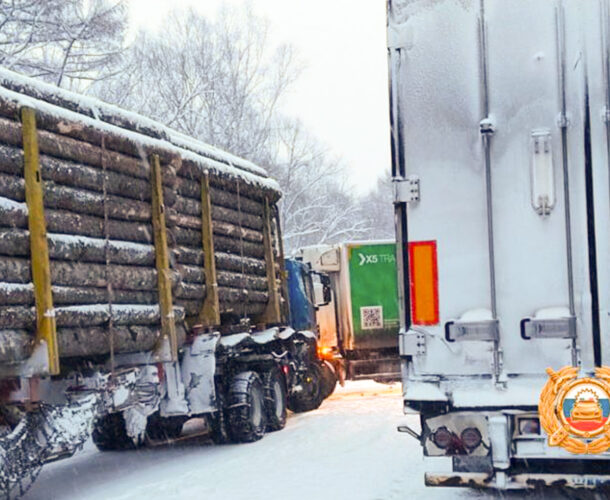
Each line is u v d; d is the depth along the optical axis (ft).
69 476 31.99
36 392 25.04
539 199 18.53
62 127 26.55
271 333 43.42
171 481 28.53
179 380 34.47
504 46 19.08
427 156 19.34
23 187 24.50
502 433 18.22
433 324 19.03
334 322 60.80
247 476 28.58
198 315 36.50
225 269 39.45
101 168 28.73
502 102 18.99
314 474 27.99
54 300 25.05
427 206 19.27
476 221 18.98
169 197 33.37
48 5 68.80
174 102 93.76
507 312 18.66
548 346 18.38
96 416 27.22
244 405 37.86
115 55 73.61
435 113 19.35
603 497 20.80
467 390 18.66
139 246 30.63
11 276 23.38
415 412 18.79
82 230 27.22
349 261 61.16
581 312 18.28
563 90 18.67
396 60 19.62
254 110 103.09
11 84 25.22
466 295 18.95
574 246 18.42
